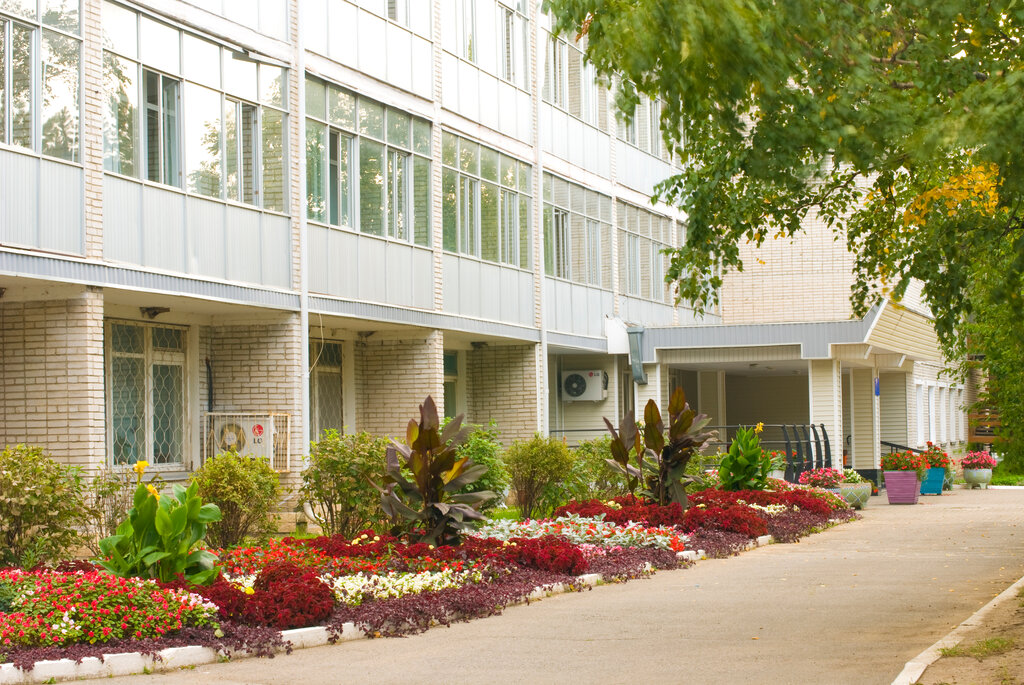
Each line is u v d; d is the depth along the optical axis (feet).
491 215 84.79
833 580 42.70
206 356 63.82
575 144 98.63
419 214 75.61
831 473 83.51
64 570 33.14
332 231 66.49
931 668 25.34
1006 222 36.37
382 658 29.43
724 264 45.73
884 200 47.03
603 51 29.53
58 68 49.16
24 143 47.52
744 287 122.01
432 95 77.00
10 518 37.01
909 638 30.25
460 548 42.32
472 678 26.53
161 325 61.31
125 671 27.48
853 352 97.81
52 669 26.55
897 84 30.04
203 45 57.82
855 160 27.76
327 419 74.74
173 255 55.21
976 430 166.20
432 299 76.13
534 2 91.81
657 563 47.52
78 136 50.03
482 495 44.65
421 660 29.01
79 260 49.32
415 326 74.69
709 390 128.47
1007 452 112.47
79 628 28.60
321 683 26.25
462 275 80.23
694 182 44.60
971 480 111.86
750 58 25.94
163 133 55.31
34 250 47.29
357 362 77.82
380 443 51.24
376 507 49.03
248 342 63.57
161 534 33.06
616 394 104.12
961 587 40.24
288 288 62.59
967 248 37.17
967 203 37.73
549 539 44.52
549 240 93.35
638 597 39.58
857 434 114.93
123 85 52.95
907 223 42.68
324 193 66.23
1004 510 79.10
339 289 66.90
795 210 45.83
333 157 67.46
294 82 63.52
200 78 57.57
